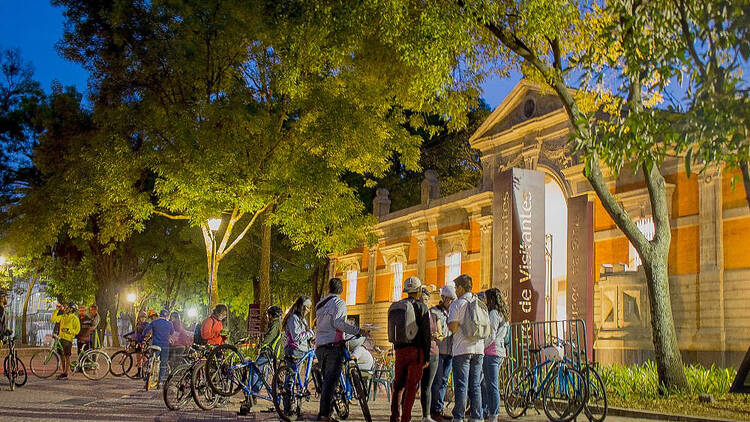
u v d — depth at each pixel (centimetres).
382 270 3488
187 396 1196
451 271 2942
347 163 2217
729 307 1698
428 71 1444
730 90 920
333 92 2166
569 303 2128
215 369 1152
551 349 1130
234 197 2044
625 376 1399
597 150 1056
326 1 1575
